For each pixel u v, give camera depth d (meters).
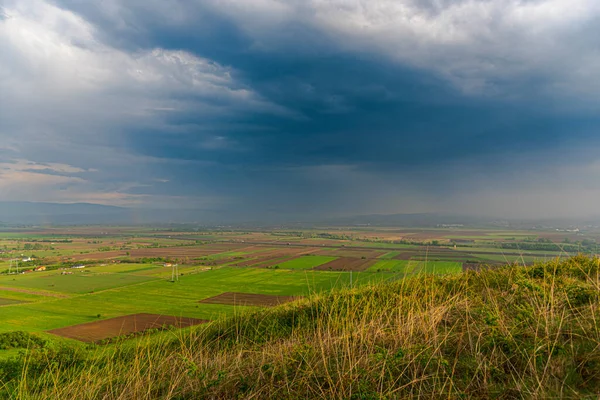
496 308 5.75
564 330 4.84
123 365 7.05
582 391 3.64
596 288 6.34
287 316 9.39
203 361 6.38
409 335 5.52
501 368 4.31
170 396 5.19
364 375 4.55
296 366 5.18
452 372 4.21
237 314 10.29
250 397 4.70
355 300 8.66
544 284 6.69
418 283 9.19
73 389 6.31
